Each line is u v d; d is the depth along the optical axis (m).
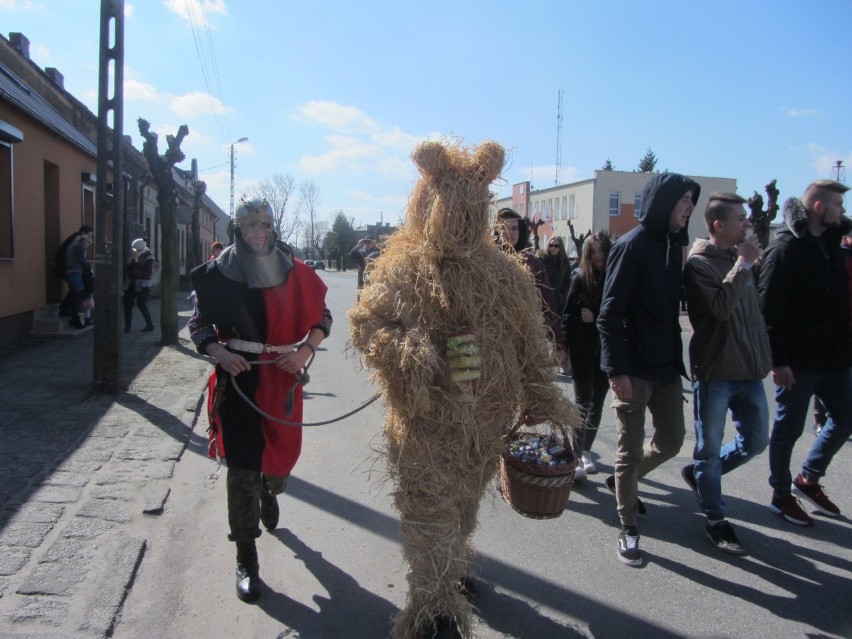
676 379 3.81
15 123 9.99
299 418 3.43
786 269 4.07
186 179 33.38
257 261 3.26
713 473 3.96
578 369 5.01
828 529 4.22
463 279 2.75
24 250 10.41
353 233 79.44
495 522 4.30
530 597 3.39
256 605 3.24
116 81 6.74
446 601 2.76
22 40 15.07
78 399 6.73
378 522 4.24
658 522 4.32
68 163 12.50
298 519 4.25
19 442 5.29
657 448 3.97
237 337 3.35
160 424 5.97
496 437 2.94
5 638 2.78
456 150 2.84
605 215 44.75
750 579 3.60
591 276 4.91
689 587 3.51
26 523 3.84
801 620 3.22
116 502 4.23
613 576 3.62
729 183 44.62
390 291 2.77
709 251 3.93
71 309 11.00
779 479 4.34
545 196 51.59
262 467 3.26
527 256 4.34
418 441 2.80
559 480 2.95
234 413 3.28
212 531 3.99
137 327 13.54
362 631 3.06
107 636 2.90
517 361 2.96
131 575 3.38
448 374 2.75
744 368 3.82
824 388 4.26
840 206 4.02
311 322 3.39
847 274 4.54
